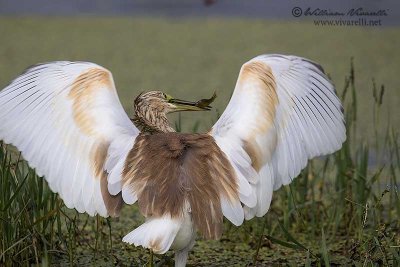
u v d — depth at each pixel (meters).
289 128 8.77
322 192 12.68
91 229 11.78
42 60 20.67
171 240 7.95
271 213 12.12
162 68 20.39
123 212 12.73
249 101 8.62
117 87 18.66
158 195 8.16
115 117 8.55
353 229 11.79
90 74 8.74
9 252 9.83
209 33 23.97
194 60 21.14
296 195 12.01
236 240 11.56
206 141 8.49
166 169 8.28
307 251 9.79
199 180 8.26
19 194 10.12
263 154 8.47
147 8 26.95
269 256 11.06
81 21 25.17
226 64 20.80
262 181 8.45
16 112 8.66
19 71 19.48
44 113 8.61
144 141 8.46
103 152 8.37
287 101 8.80
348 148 12.31
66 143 8.47
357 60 21.17
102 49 22.06
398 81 19.47
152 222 8.06
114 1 27.56
